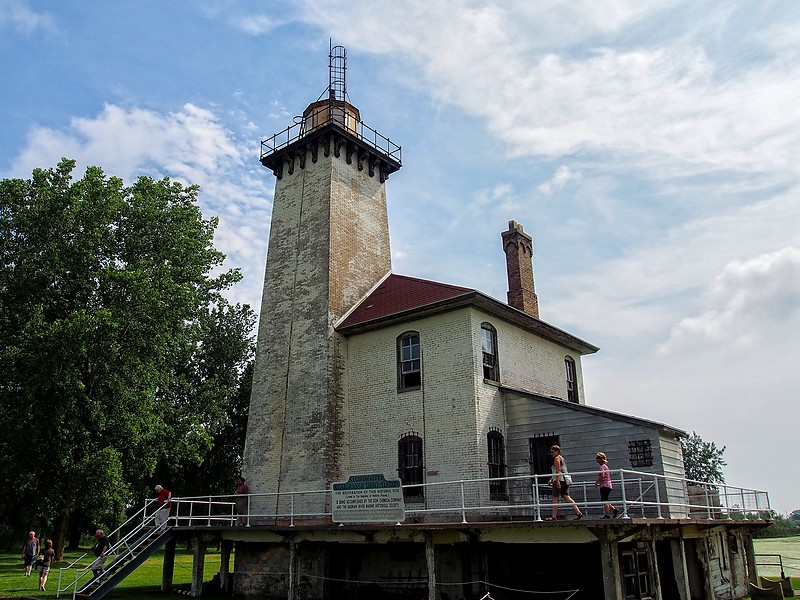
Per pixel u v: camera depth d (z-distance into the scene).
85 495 27.19
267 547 21.72
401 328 22.89
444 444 20.52
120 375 28.34
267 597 20.94
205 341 46.12
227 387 43.50
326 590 20.02
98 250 29.67
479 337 21.28
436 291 23.42
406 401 21.94
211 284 36.97
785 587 22.09
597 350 28.23
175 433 32.12
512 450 20.75
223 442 45.75
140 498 37.00
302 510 22.41
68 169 30.66
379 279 28.25
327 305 24.70
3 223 28.84
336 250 26.09
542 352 25.23
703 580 18.34
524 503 20.02
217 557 39.91
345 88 31.97
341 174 27.81
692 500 20.36
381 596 19.83
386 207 30.28
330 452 22.53
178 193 34.31
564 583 18.41
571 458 19.55
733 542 22.39
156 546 20.48
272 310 26.67
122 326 27.55
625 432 18.72
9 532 50.31
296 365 24.69
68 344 25.31
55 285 28.70
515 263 27.77
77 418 27.02
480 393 20.45
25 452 26.73
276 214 28.81
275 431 24.38
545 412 20.39
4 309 27.38
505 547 19.39
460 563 18.81
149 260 30.31
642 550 17.78
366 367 23.55
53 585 22.00
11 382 27.02
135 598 19.81
